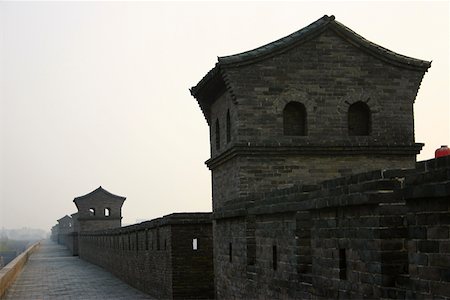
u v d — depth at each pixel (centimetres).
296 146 2033
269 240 1533
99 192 7600
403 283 945
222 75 2039
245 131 2016
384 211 988
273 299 1500
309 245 1340
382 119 2128
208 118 2478
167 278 2666
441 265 845
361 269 1052
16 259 4809
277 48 2047
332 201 1143
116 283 3862
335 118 2094
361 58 2128
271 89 2052
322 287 1215
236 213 1794
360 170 2089
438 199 851
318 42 2100
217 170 2311
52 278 4281
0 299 2744
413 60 2155
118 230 4175
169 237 2616
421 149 2145
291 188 1380
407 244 966
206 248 2622
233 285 1883
